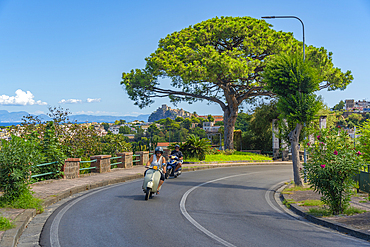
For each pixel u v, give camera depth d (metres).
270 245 6.03
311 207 9.90
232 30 31.09
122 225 7.25
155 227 7.14
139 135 151.62
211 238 6.39
